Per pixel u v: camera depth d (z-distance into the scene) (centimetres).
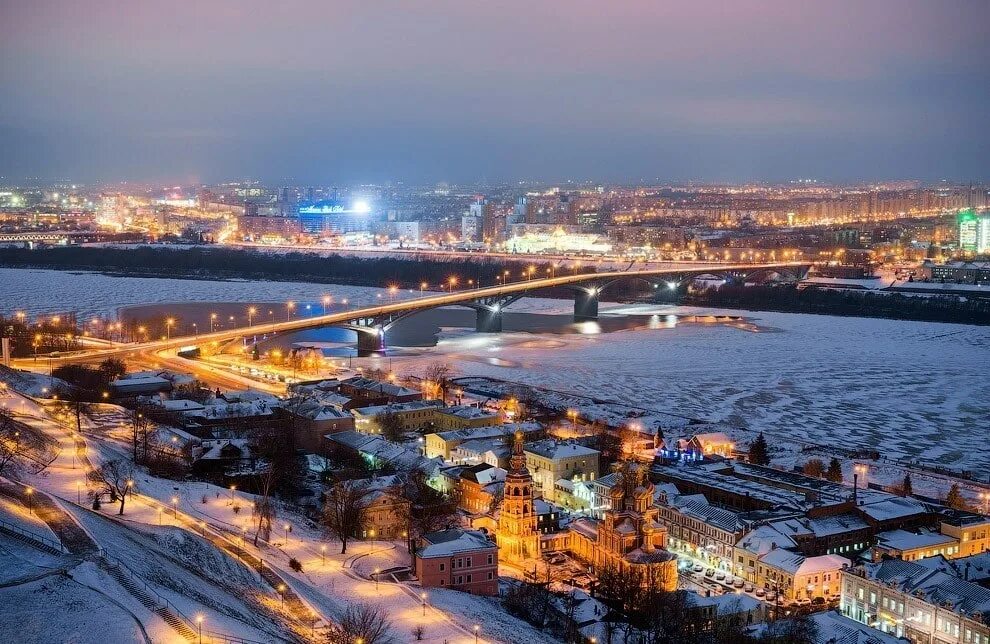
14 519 16650
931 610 18850
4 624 12888
